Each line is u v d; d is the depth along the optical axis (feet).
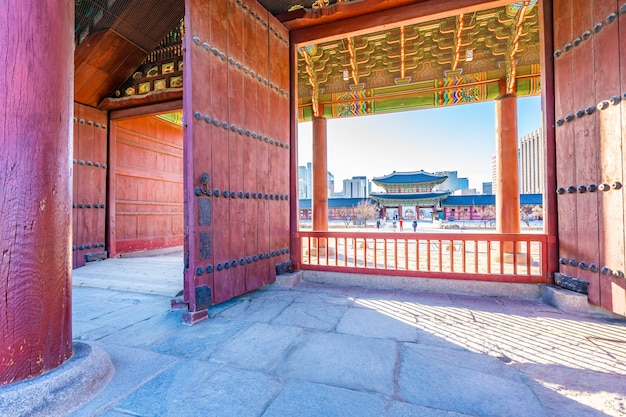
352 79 29.81
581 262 12.03
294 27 17.84
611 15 10.51
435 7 15.08
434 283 15.37
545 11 13.71
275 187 16.55
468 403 6.10
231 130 13.41
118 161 25.52
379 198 134.82
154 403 6.05
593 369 7.52
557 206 13.44
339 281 17.02
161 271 19.35
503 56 25.58
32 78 5.97
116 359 7.97
